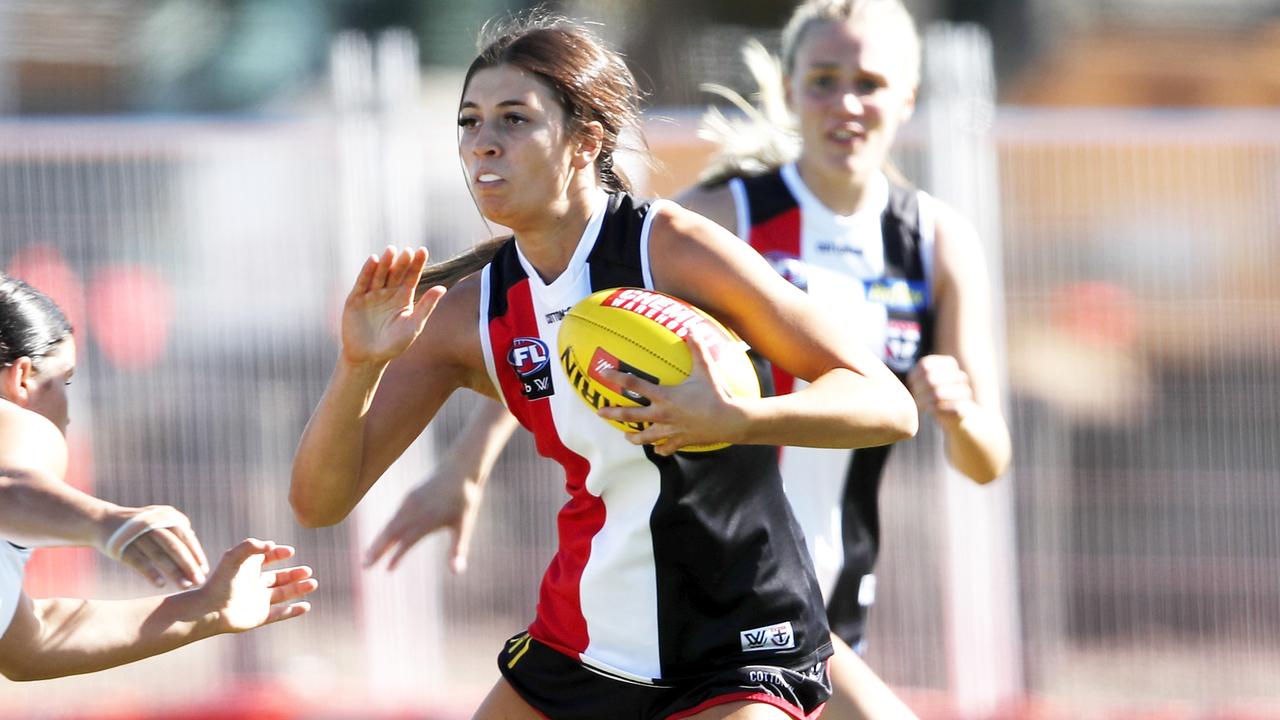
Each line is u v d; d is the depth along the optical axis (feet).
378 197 77.15
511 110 32.12
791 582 33.94
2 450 31.76
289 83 171.32
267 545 34.24
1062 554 75.92
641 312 31.81
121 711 73.72
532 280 33.91
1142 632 75.92
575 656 34.71
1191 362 75.97
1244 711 72.64
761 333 32.91
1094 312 75.61
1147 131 75.15
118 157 77.46
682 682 33.55
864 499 43.11
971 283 44.52
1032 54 188.14
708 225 33.30
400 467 77.51
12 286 35.35
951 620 75.25
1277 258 75.36
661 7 153.38
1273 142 75.10
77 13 152.56
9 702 74.74
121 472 77.61
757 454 33.81
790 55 45.16
